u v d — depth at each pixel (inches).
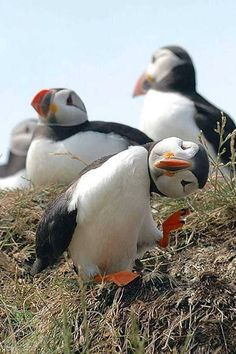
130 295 436.5
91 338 429.1
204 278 432.8
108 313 433.1
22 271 508.4
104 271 439.2
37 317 451.5
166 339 418.3
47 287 485.4
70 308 440.8
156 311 425.4
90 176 418.6
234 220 498.9
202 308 422.9
